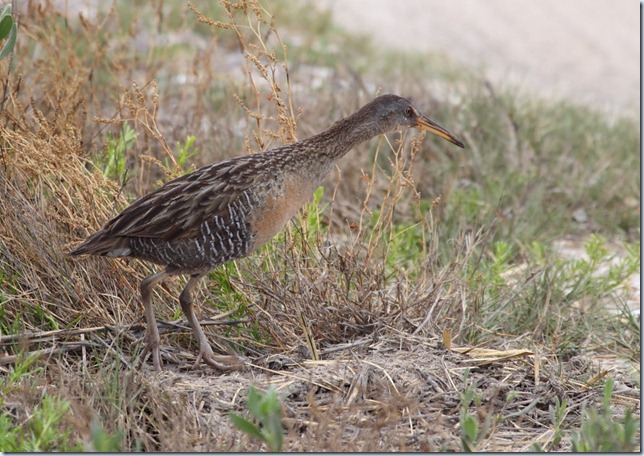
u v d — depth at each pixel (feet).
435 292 41.11
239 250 36.73
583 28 118.52
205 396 34.55
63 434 30.71
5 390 32.09
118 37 65.67
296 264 40.16
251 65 74.54
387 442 31.53
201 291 40.98
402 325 39.75
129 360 36.45
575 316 45.24
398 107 40.75
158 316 39.70
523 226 55.36
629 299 49.80
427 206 55.26
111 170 44.91
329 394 35.14
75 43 55.88
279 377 36.01
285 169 37.29
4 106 44.16
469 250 43.29
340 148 39.37
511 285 45.83
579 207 62.44
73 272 38.86
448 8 121.90
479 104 69.05
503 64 103.24
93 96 49.60
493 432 32.96
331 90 67.05
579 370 39.17
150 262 38.34
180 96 63.10
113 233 36.11
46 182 40.65
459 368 36.94
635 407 36.45
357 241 41.88
